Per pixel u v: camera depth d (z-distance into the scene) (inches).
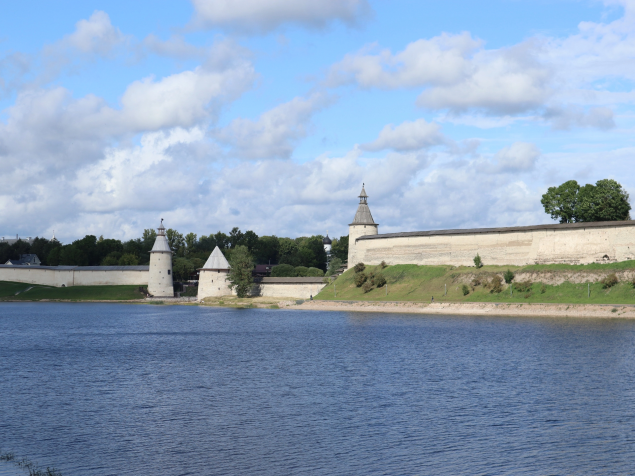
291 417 1413.6
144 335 3174.2
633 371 1916.8
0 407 1518.2
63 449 1202.0
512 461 1131.3
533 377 1847.9
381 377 1881.2
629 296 3464.6
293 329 3361.2
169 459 1145.4
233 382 1818.4
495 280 4084.6
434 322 3523.6
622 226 3912.4
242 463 1125.1
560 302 3631.9
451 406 1502.2
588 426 1332.4
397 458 1146.0
